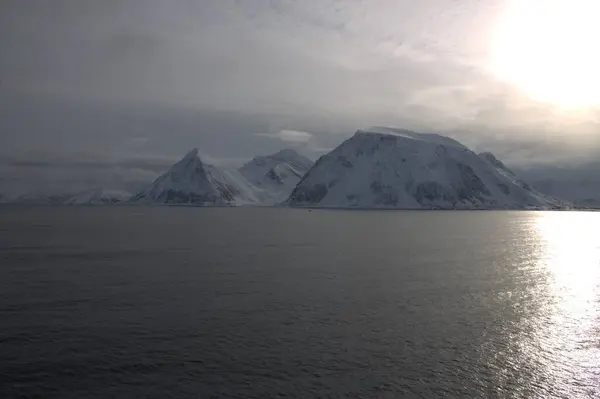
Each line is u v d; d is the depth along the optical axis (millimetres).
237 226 194500
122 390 30750
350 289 60125
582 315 49062
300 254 95875
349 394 30656
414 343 39875
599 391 31953
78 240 125875
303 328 43344
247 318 46250
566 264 85688
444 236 145750
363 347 38781
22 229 170250
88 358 35719
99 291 57750
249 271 73188
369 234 152125
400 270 75500
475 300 54969
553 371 34844
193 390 30828
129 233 152500
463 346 39375
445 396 30734
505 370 34844
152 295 55750
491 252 103250
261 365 34812
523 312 49906
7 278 66188
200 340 39844
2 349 37406
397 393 30953
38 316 46312
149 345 38469
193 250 102312
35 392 30422
